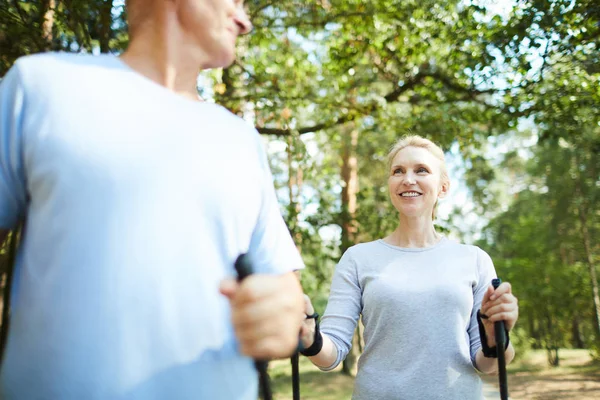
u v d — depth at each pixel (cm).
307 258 1016
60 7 468
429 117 885
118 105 79
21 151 80
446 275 220
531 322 2131
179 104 83
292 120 806
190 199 78
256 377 87
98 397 72
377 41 786
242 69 756
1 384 75
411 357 210
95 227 74
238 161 86
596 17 646
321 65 870
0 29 435
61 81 79
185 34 91
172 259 76
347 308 227
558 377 1566
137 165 76
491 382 1477
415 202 234
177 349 75
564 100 757
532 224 2034
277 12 783
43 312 73
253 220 89
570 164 1936
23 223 82
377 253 232
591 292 1900
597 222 2050
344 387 1358
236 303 67
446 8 732
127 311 73
